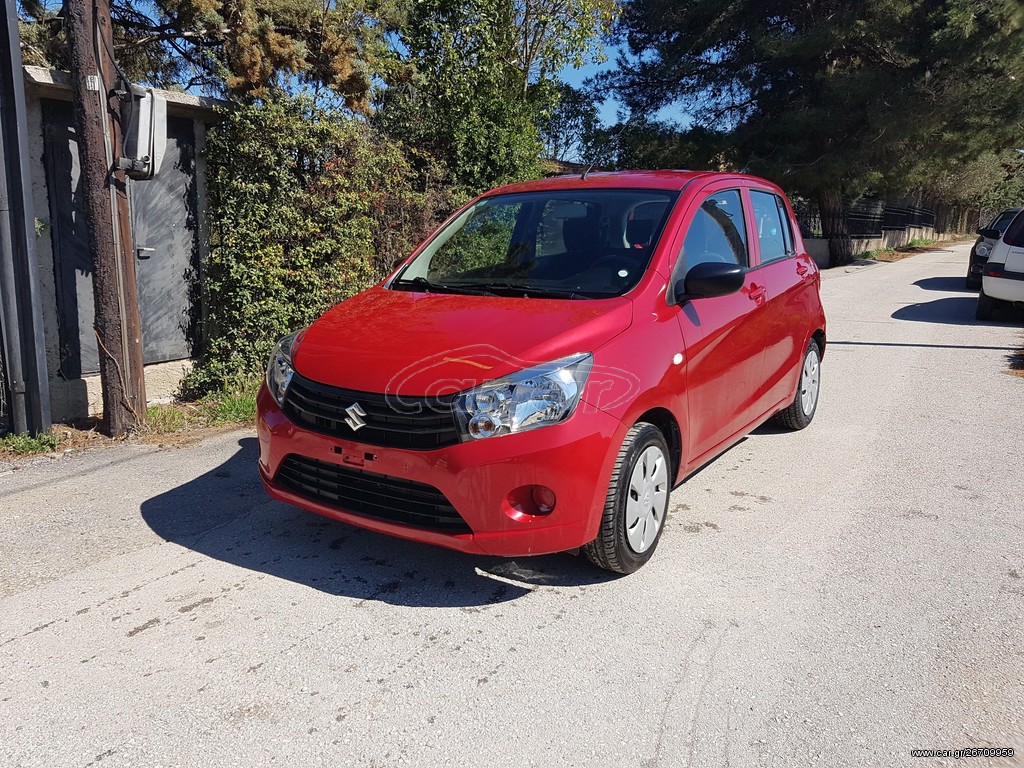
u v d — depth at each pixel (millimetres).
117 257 5555
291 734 2633
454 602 3486
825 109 21812
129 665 3010
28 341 5414
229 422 6191
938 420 6363
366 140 7730
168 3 11180
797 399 5820
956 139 22969
